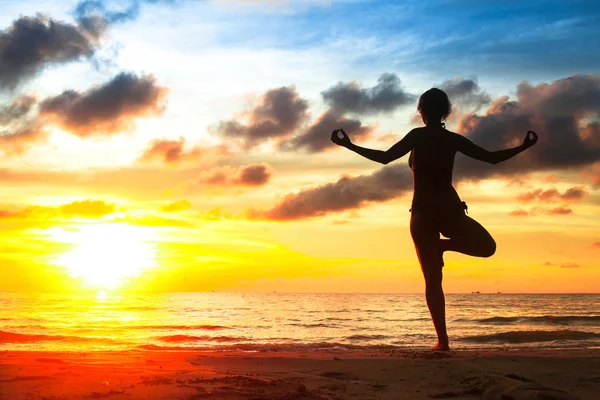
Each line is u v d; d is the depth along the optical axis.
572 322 30.64
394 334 22.88
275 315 40.66
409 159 7.79
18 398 3.88
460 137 7.38
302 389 4.50
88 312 41.25
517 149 7.17
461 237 7.48
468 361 6.16
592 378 5.07
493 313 43.31
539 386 4.27
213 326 27.53
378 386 4.91
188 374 5.18
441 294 7.72
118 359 7.29
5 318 32.94
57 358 7.09
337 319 35.03
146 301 72.06
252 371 6.07
